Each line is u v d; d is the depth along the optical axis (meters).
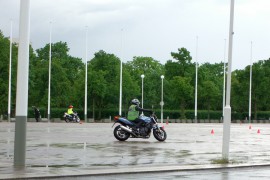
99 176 12.83
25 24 13.70
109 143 23.19
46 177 12.16
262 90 83.31
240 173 13.92
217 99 89.19
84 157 16.88
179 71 84.00
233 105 86.69
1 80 66.06
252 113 88.88
